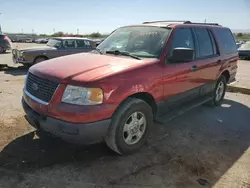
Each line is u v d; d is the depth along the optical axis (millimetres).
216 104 5441
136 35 3926
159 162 3062
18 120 4160
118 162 3023
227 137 3898
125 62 3193
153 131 4008
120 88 2811
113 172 2814
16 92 6031
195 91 4324
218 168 2984
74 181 2629
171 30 3748
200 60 4281
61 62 3291
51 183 2582
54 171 2789
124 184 2609
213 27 4992
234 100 6082
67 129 2637
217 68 4918
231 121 4613
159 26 3916
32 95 3029
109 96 2721
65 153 3176
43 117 2852
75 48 10695
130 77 2936
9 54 17312
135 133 3199
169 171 2875
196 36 4305
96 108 2641
